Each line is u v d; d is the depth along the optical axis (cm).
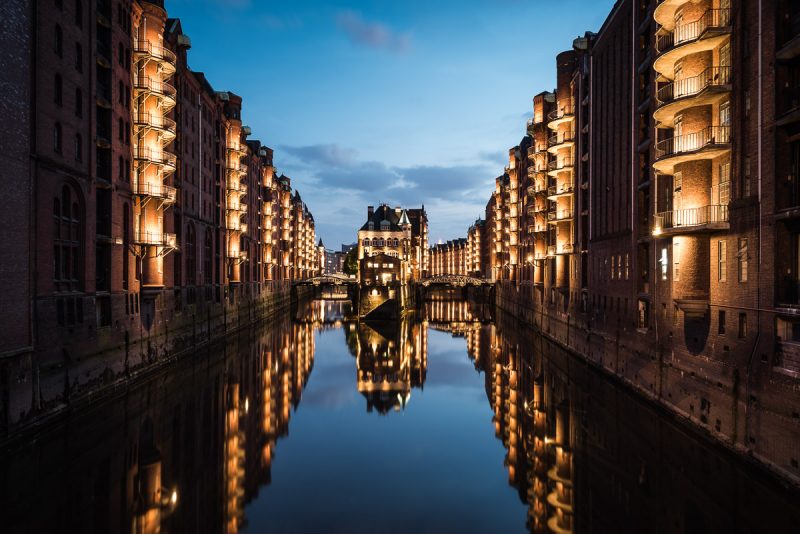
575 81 4375
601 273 3528
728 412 1866
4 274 1989
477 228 14075
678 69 2212
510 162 7706
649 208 2688
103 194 2956
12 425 1967
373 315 7450
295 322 7362
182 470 1919
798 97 1609
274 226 8731
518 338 5459
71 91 2552
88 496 1672
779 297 1617
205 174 5025
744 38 1859
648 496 1672
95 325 2694
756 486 1669
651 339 2605
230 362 4053
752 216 1761
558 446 2153
